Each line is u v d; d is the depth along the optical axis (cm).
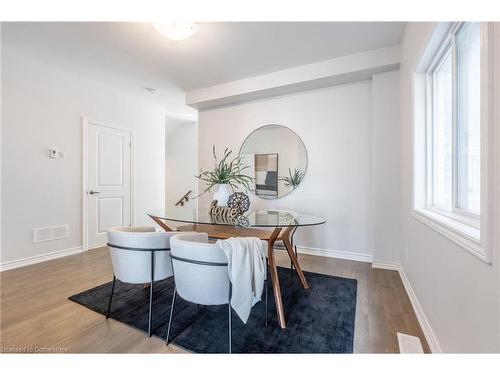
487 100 82
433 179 190
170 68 304
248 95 344
